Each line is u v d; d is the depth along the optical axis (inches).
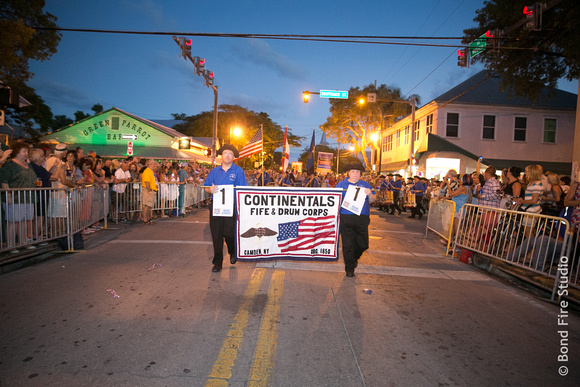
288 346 120.3
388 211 658.2
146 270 201.8
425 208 637.9
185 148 1168.2
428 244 335.0
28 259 210.8
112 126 1228.5
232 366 106.8
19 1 543.8
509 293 192.1
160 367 104.7
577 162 414.3
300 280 193.2
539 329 145.5
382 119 1427.2
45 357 107.5
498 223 237.9
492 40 438.6
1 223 195.2
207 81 684.7
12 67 568.1
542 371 112.6
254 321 138.3
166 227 361.4
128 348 114.6
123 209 381.1
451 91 1044.5
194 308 148.8
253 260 212.8
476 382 104.7
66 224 244.2
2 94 308.7
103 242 278.4
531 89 679.7
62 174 251.0
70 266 206.8
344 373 106.0
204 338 123.3
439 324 144.8
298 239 216.4
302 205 215.2
